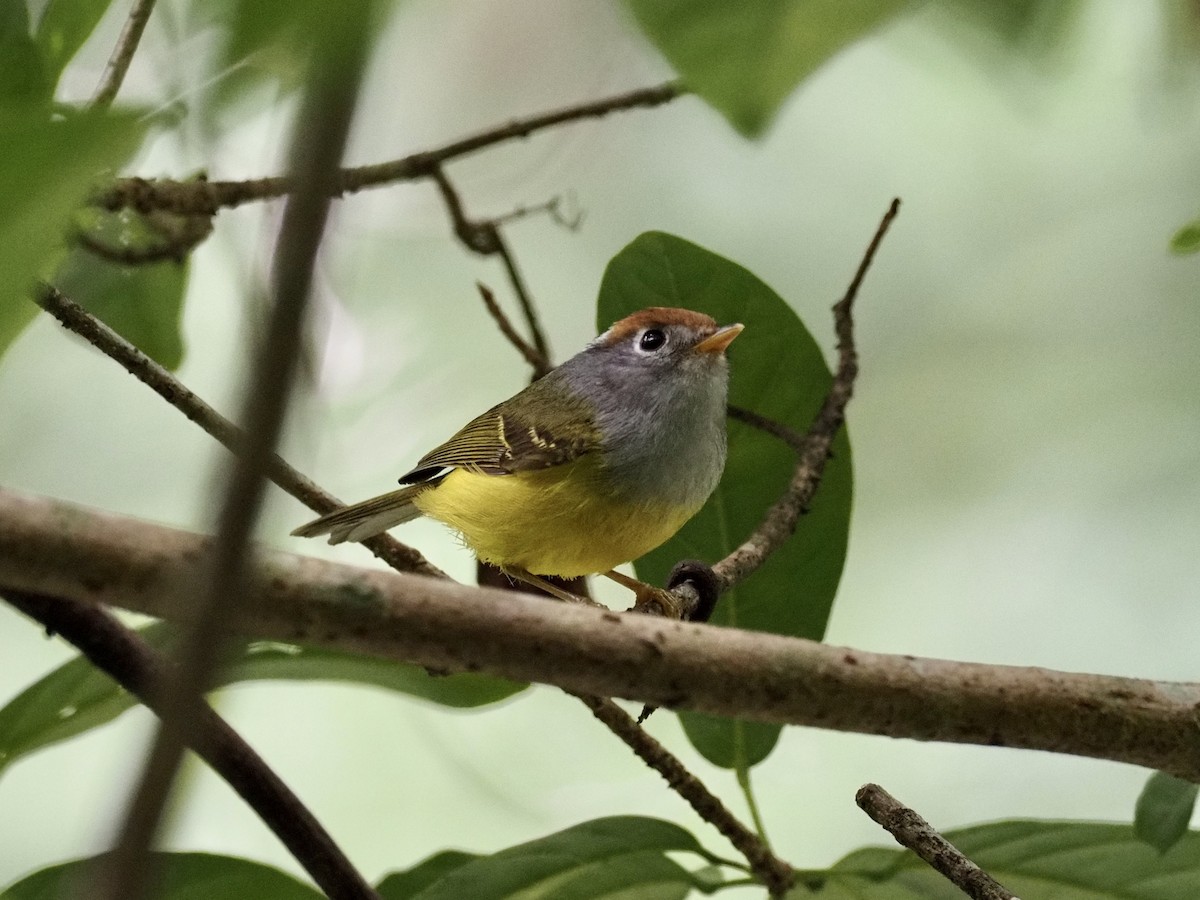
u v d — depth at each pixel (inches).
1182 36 107.3
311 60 63.1
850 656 165.0
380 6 61.3
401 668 240.1
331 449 444.8
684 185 505.0
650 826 227.9
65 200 75.0
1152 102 165.3
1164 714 170.6
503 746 458.0
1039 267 526.9
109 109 73.8
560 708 464.4
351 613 147.5
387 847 443.5
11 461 447.2
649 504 288.4
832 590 272.1
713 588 248.7
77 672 220.8
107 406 461.4
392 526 327.3
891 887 221.9
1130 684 173.3
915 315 533.6
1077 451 511.8
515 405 312.3
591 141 491.2
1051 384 522.6
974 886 188.2
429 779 453.7
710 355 285.1
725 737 244.8
